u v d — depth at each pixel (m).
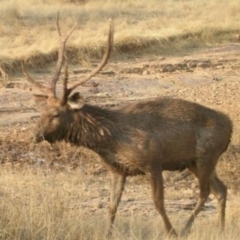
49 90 13.02
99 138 12.76
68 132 12.80
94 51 28.11
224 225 13.52
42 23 32.88
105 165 13.09
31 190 12.73
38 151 18.12
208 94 25.25
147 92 25.19
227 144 13.77
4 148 18.31
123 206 14.83
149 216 14.12
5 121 20.89
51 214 12.02
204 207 15.23
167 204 15.19
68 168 17.14
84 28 32.31
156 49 30.20
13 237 11.41
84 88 24.72
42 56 26.53
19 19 33.12
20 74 25.64
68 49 27.56
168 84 26.28
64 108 12.72
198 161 13.42
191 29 32.53
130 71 27.34
